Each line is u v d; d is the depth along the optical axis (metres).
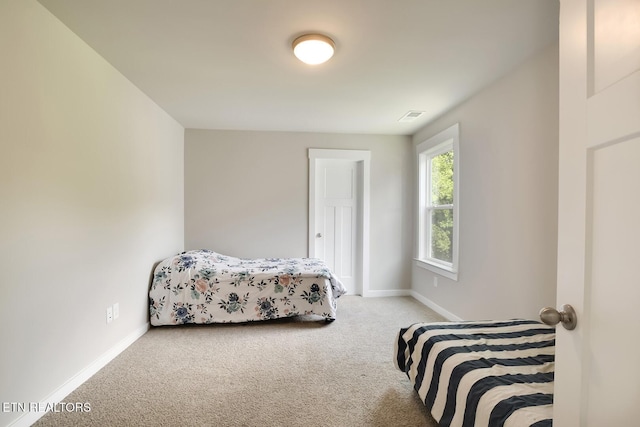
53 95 1.84
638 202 0.65
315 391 2.04
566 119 0.83
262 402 1.92
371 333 3.06
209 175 4.24
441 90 2.88
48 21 1.79
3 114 1.52
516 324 2.08
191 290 3.20
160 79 2.68
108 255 2.41
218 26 1.91
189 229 4.21
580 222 0.79
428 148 3.99
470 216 3.07
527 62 2.33
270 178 4.34
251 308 3.27
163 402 1.91
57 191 1.87
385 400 1.95
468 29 1.94
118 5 1.72
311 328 3.19
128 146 2.71
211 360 2.47
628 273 0.67
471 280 3.05
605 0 0.72
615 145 0.70
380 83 2.74
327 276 3.37
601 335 0.73
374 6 1.72
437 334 1.91
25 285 1.65
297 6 1.72
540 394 1.30
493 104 2.73
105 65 2.36
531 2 1.68
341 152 4.43
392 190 4.51
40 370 1.75
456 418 1.47
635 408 0.65
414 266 4.41
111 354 2.46
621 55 0.68
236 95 3.03
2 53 1.51
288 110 3.46
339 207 4.61
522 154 2.39
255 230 4.32
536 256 2.26
